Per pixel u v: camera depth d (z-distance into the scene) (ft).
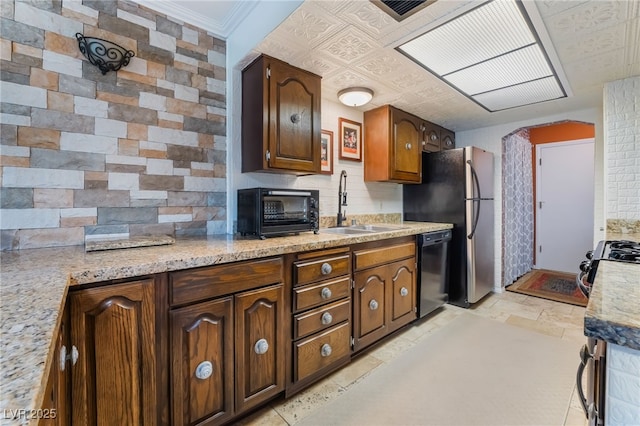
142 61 5.52
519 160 13.21
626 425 1.79
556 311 9.32
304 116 6.69
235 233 6.56
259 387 4.74
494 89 7.86
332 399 5.26
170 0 5.65
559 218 14.43
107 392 3.38
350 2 4.52
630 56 6.12
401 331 8.00
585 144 13.75
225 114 6.62
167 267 3.75
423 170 10.69
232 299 4.41
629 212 7.18
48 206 4.65
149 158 5.62
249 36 5.90
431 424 4.65
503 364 6.31
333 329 5.87
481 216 9.98
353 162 9.48
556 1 4.52
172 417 3.86
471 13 4.80
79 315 3.20
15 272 3.10
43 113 4.59
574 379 5.74
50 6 4.65
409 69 6.75
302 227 6.36
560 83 7.50
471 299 9.53
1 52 4.29
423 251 8.46
